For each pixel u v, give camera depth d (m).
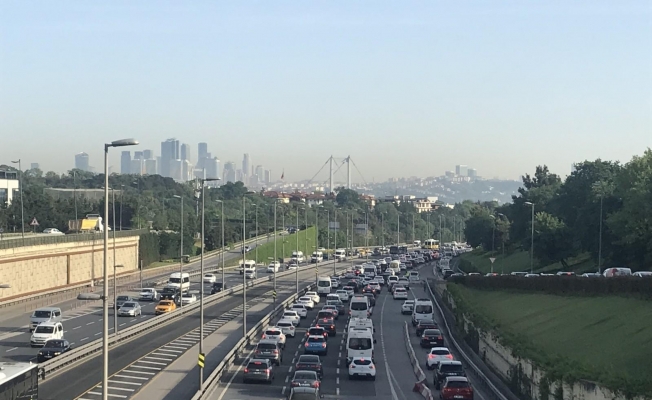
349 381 59.88
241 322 93.06
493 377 57.38
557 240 117.81
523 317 72.62
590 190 124.62
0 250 102.69
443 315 99.56
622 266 99.62
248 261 163.25
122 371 58.59
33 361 61.53
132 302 96.31
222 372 58.66
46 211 178.75
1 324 85.25
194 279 151.25
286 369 63.53
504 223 184.00
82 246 132.62
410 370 65.62
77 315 95.19
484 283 110.50
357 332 67.38
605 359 47.62
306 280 156.88
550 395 44.66
